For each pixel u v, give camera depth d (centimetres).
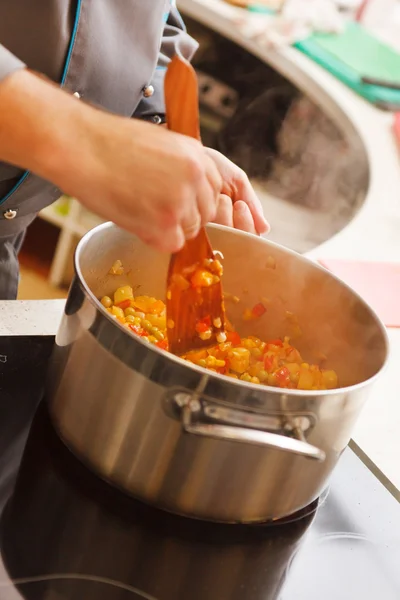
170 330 81
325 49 229
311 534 80
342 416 72
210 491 72
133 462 72
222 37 224
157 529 75
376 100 207
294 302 96
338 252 139
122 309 94
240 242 94
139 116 121
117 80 109
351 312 89
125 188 60
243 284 97
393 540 82
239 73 224
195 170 60
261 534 77
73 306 74
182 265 78
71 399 75
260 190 210
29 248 270
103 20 101
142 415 69
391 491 88
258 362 95
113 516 74
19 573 66
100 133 60
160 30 112
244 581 72
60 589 66
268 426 68
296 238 193
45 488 75
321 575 75
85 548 70
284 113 217
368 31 265
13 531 69
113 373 70
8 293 131
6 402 82
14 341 90
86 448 74
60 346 77
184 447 69
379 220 154
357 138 190
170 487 72
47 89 61
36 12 93
